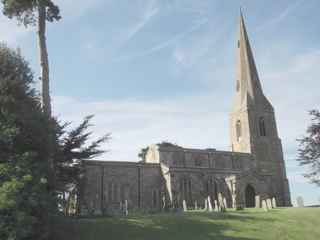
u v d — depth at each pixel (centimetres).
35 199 2334
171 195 6494
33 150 2755
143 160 7894
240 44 9719
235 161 8262
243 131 8912
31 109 2952
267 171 8412
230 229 3288
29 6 3412
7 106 2756
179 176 6694
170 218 3519
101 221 3312
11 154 2595
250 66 9438
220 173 7081
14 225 2122
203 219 3553
